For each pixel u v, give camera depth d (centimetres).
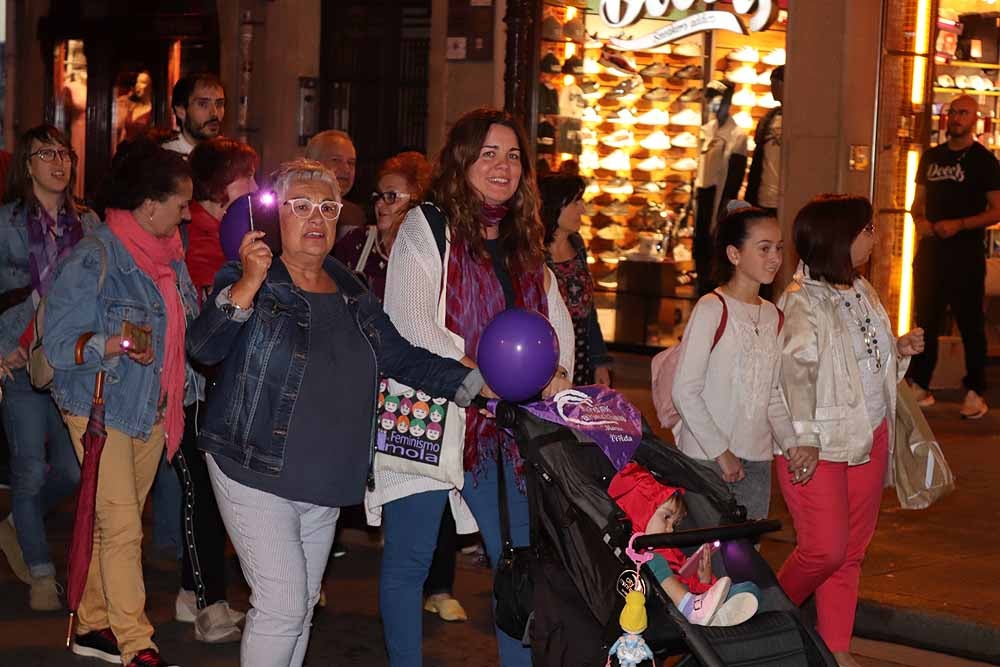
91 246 612
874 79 1301
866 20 1288
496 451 539
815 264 630
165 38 1670
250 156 720
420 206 554
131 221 621
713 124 1544
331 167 885
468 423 538
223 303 486
